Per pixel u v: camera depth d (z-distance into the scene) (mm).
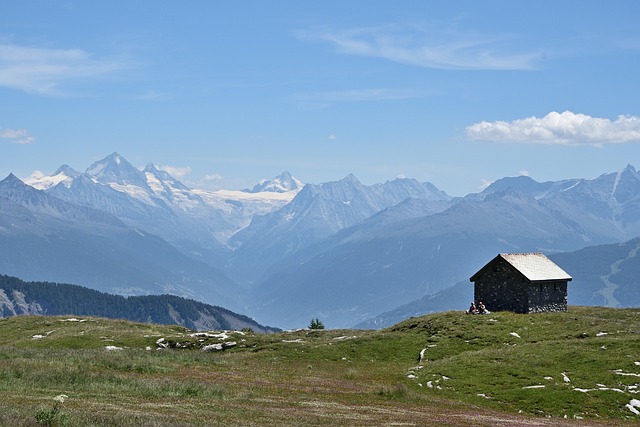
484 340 81062
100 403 42312
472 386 60281
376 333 94500
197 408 43469
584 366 62969
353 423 41406
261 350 86812
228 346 90438
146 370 61938
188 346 91250
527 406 54906
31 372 50906
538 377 60781
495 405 55531
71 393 45500
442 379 62812
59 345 89875
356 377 68000
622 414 52719
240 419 40250
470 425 43844
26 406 37969
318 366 75625
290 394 54375
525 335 82125
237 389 54375
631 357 64625
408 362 77750
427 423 43531
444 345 80750
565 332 81938
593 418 51875
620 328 81375
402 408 51219
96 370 57938
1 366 52906
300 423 40031
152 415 38469
